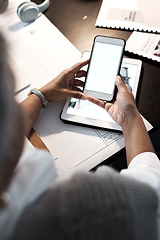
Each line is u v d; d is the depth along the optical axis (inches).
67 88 27.6
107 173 12.1
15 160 8.7
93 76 27.4
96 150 25.0
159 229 12.1
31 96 26.2
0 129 7.0
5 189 8.6
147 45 30.4
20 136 8.4
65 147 25.3
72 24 33.2
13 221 9.6
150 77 28.6
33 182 10.8
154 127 26.2
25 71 30.0
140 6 33.1
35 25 32.9
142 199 11.2
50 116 27.0
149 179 14.1
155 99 27.4
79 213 10.2
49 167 12.2
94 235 10.0
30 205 10.6
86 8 33.9
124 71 28.4
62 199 10.6
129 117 24.0
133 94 27.0
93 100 26.5
